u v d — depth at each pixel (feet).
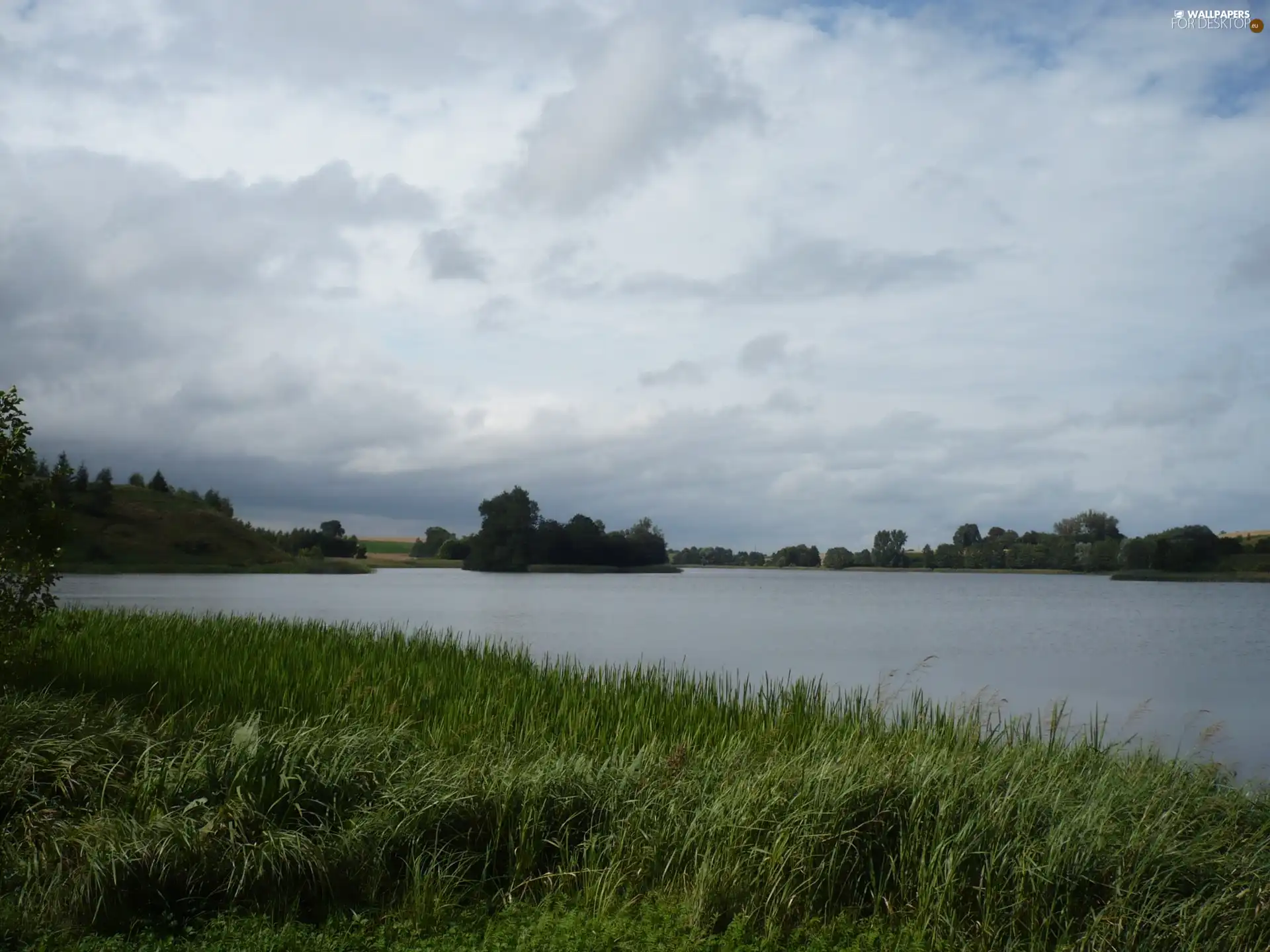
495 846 31.45
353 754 34.71
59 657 57.11
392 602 229.25
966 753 36.27
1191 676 102.42
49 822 28.96
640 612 207.72
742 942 25.71
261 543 486.79
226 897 27.45
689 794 33.35
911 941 26.13
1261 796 38.55
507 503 559.79
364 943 25.26
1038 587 426.51
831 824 30.19
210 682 51.93
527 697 51.21
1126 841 29.53
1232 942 25.75
